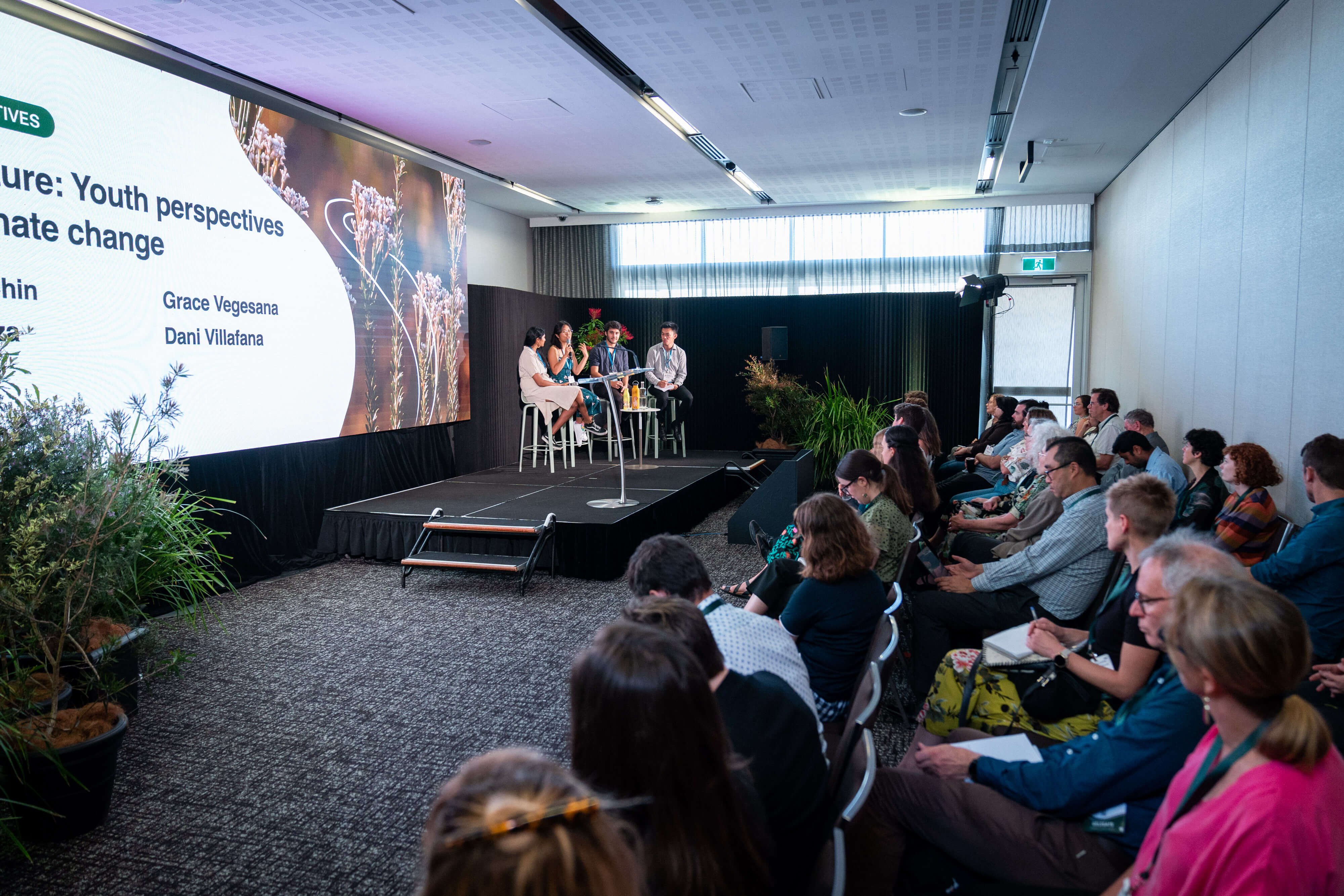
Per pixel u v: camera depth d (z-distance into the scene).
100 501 2.82
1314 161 3.89
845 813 1.42
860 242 10.81
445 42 4.93
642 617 1.53
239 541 5.52
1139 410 5.80
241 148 5.43
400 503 6.54
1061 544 3.10
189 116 5.03
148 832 2.62
